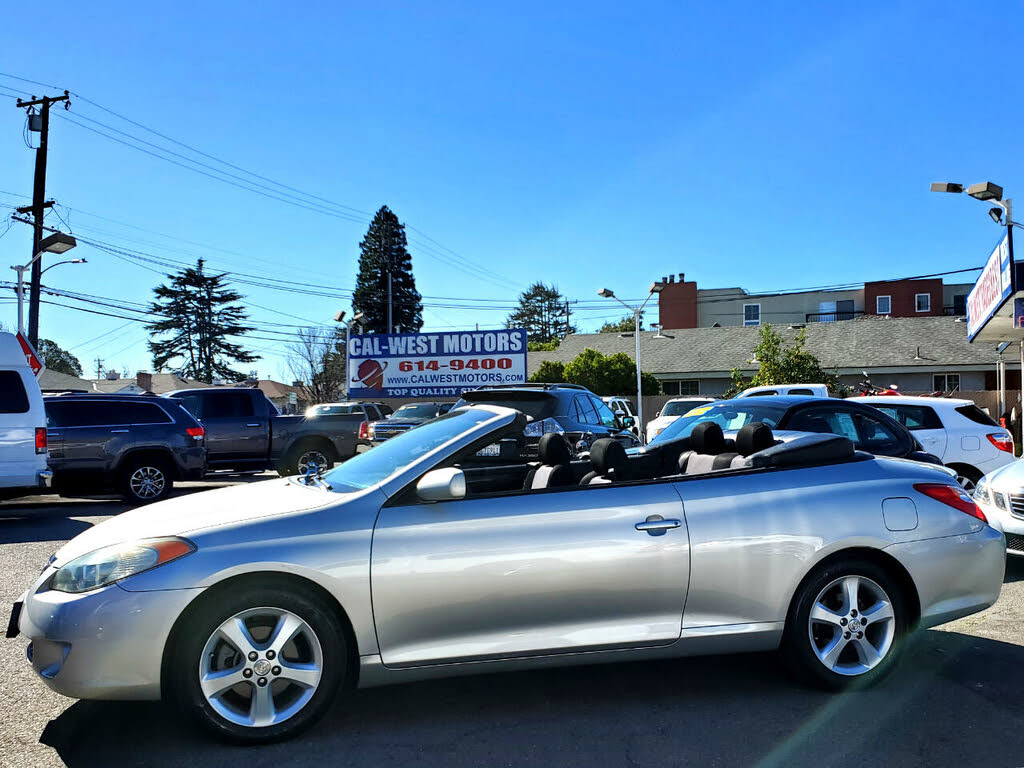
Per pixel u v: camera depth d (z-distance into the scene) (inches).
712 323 2097.7
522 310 3823.8
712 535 165.9
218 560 145.5
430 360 1241.4
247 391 626.5
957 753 144.7
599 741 150.3
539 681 182.2
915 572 174.9
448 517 156.9
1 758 143.3
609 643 161.2
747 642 168.9
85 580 145.1
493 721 159.6
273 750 146.3
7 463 404.8
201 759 142.8
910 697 171.5
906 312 1871.3
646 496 166.9
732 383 1512.1
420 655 153.9
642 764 140.9
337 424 645.3
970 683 179.9
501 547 156.3
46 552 332.5
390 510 156.1
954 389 1369.3
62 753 145.4
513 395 414.6
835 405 343.3
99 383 1879.9
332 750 146.3
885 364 1378.0
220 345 2682.1
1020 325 605.0
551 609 158.6
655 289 1196.5
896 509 176.4
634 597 162.1
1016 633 218.5
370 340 1253.1
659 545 162.9
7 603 248.7
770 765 140.1
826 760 142.0
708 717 161.3
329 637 149.6
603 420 466.3
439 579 153.2
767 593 168.1
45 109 956.6
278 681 149.6
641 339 1710.1
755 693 174.4
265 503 162.6
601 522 161.8
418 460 162.2
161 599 142.6
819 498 173.6
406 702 169.6
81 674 140.7
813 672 170.6
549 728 156.3
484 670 158.2
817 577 171.0
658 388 1503.4
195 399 612.7
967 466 420.5
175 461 509.0
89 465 486.9
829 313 1921.8
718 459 199.2
